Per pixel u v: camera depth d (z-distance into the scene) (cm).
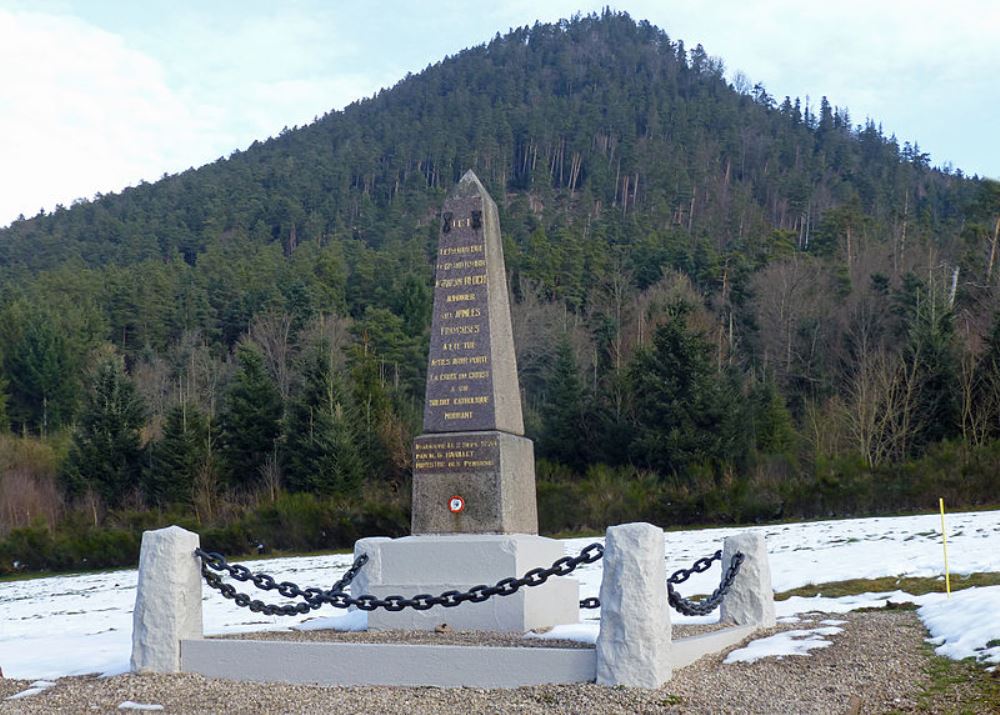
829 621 1330
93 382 5497
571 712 867
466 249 1376
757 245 9094
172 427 4869
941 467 3459
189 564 1093
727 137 17450
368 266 9212
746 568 1293
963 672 1009
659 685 923
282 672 1029
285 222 13638
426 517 1324
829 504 3450
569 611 1333
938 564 1864
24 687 1053
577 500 3706
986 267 6681
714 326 6700
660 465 4562
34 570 3975
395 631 1209
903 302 6047
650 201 13738
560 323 7150
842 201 13175
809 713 877
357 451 4775
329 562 3142
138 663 1068
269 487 4834
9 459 5450
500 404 1348
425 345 7288
